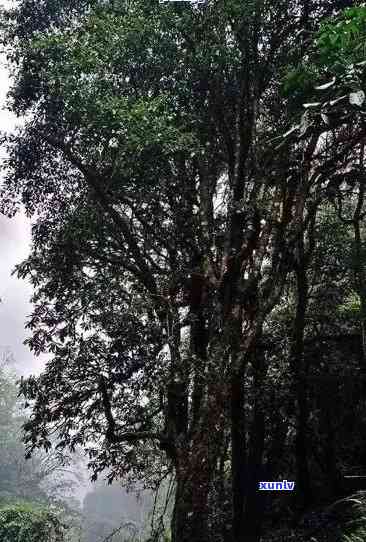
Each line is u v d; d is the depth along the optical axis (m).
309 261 10.69
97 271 10.48
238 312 8.17
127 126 8.24
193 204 10.35
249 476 9.80
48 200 12.00
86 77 8.91
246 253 8.95
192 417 8.52
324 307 11.84
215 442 7.34
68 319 10.17
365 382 11.14
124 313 8.77
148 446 10.02
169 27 9.48
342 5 9.82
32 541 14.15
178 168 9.96
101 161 9.80
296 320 10.41
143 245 10.39
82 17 10.61
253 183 9.91
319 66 6.76
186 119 9.48
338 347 11.49
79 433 9.17
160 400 8.73
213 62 9.45
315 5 9.91
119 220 10.01
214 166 10.34
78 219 10.38
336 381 11.25
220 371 7.70
